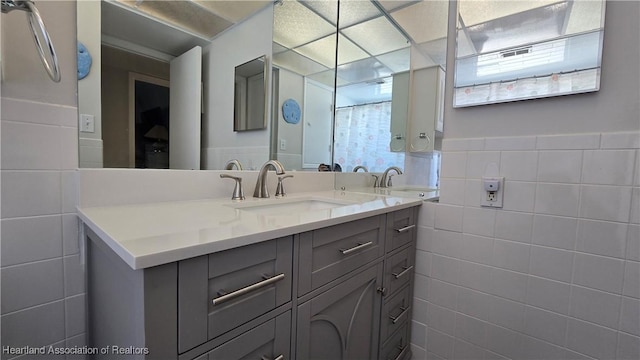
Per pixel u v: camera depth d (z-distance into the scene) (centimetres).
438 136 159
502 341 113
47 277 77
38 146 75
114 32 92
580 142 95
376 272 104
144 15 100
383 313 111
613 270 91
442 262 127
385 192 168
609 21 90
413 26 167
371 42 187
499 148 111
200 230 61
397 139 175
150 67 102
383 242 108
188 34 113
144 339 45
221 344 56
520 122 107
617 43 89
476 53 115
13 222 72
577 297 97
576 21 95
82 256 82
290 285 70
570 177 97
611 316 92
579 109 95
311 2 166
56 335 79
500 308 113
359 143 189
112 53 91
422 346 134
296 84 165
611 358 92
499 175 111
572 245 98
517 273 109
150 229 61
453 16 121
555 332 102
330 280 83
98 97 87
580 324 97
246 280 60
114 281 59
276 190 137
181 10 111
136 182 93
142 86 99
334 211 94
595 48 92
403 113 173
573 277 98
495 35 111
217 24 124
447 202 125
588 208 95
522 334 109
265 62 148
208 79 121
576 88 95
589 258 95
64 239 79
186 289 50
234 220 72
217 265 54
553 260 101
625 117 88
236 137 133
